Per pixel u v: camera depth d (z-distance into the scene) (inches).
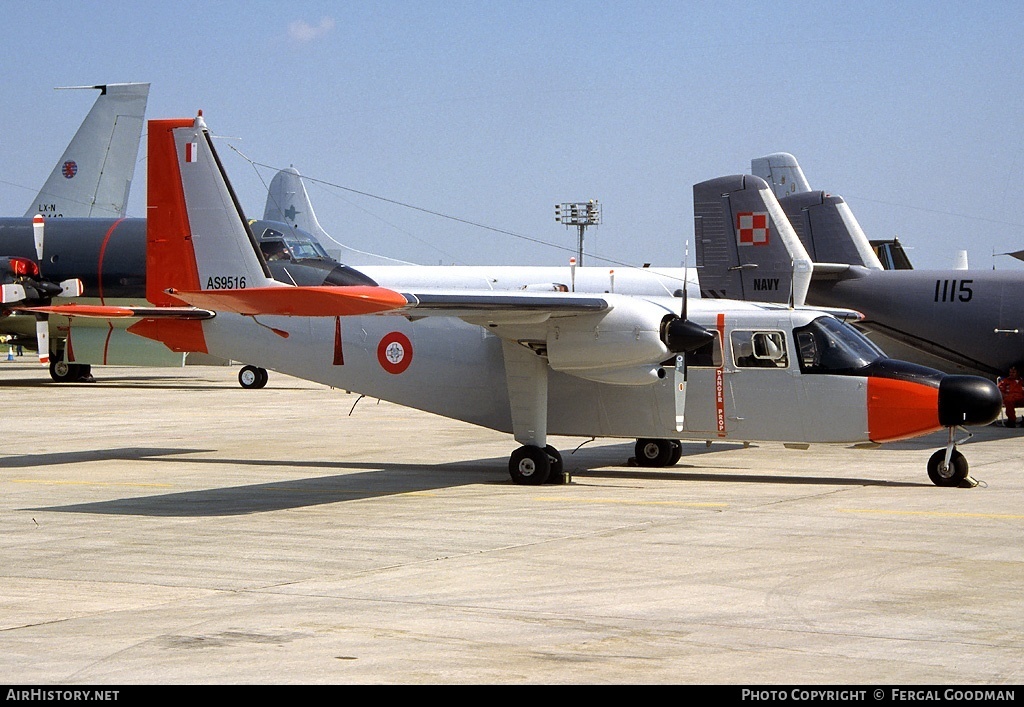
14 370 2082.9
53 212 1749.5
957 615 357.4
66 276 1557.6
